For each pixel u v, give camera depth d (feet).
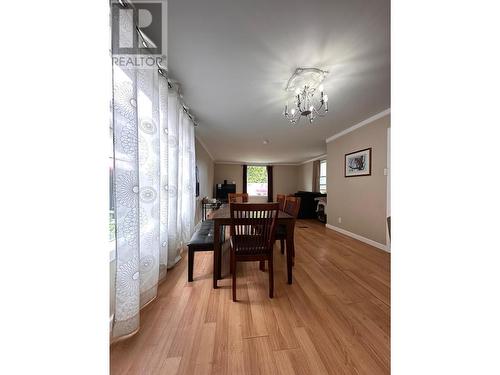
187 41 4.67
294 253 8.62
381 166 9.79
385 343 3.79
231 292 5.58
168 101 6.67
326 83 6.61
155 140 5.09
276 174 26.17
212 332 4.03
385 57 5.28
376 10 3.86
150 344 3.70
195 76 6.22
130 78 3.83
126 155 3.80
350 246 10.24
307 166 23.91
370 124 10.38
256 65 5.63
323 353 3.54
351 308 4.89
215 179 25.35
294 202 8.09
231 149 18.17
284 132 12.82
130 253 3.88
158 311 4.70
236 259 5.30
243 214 5.34
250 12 3.88
